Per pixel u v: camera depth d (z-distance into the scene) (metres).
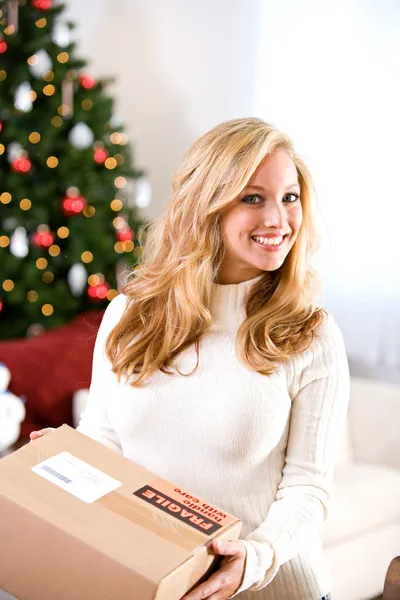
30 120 4.42
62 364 3.75
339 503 2.73
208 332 1.59
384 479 2.91
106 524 1.32
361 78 4.55
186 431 1.54
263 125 1.51
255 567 1.36
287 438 1.56
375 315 4.70
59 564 1.32
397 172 4.53
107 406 1.67
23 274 4.47
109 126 4.61
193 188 1.54
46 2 4.39
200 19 5.11
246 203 1.50
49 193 4.45
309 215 1.58
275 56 4.84
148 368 1.57
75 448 1.50
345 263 4.74
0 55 4.39
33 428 3.55
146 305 1.64
